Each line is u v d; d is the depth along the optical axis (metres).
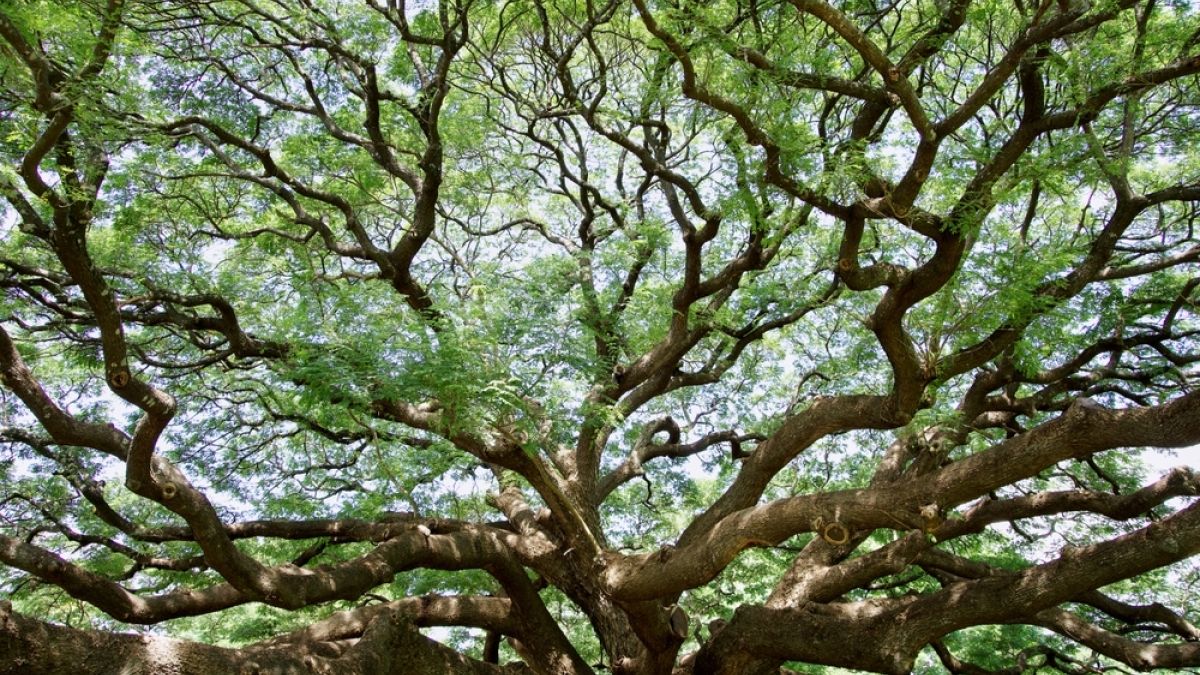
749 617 10.40
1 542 8.22
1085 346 13.09
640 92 12.93
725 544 9.20
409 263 11.59
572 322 11.65
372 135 12.03
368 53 13.09
